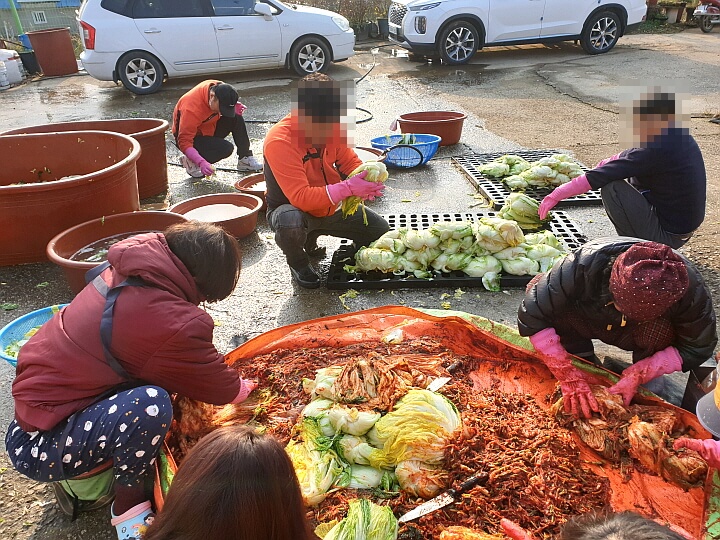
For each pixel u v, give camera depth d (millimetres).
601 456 2369
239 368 2906
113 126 5859
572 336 2795
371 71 11586
